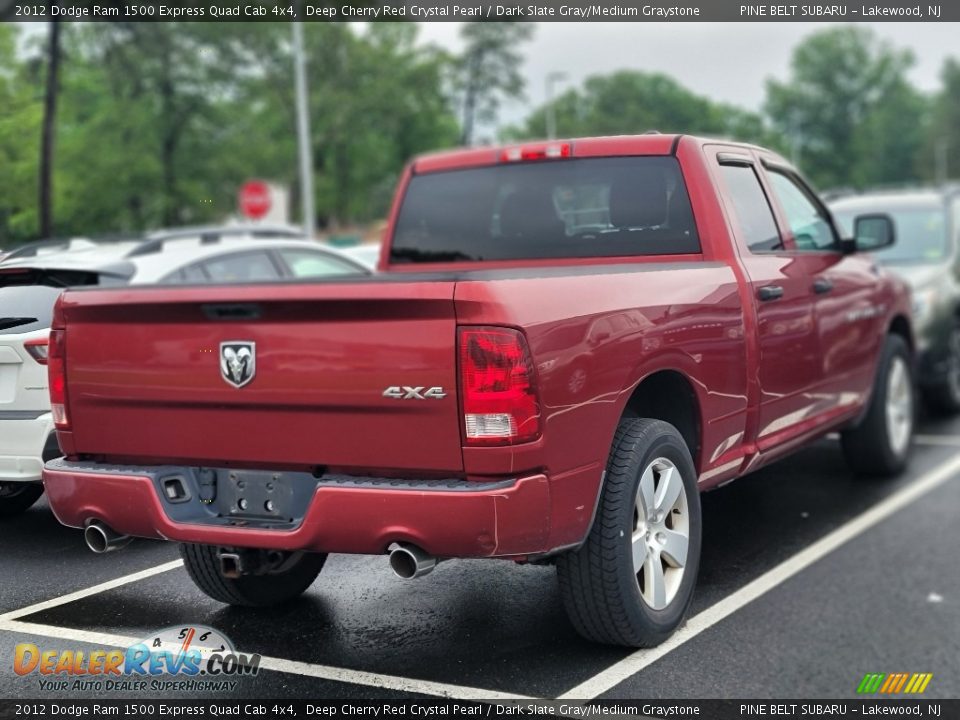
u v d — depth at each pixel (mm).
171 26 30766
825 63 115000
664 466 4250
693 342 4383
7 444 5020
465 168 5781
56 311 4023
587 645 4309
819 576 5375
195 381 3764
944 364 9570
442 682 3936
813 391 5715
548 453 3535
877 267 7051
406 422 3484
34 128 10969
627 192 5258
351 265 8641
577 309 3723
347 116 48125
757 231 5363
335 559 5336
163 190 32406
